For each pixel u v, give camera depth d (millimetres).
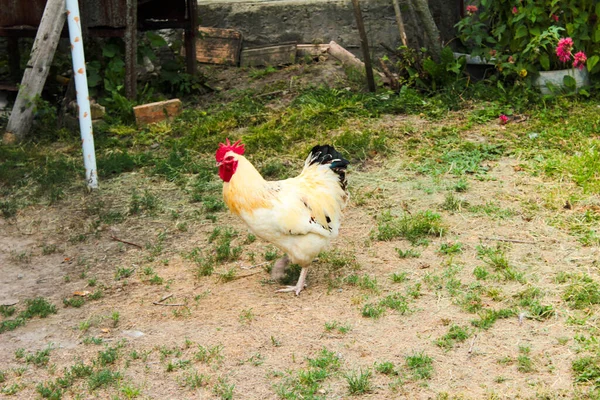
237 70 7117
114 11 6266
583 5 6102
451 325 4293
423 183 5320
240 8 7250
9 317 4520
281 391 4023
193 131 6031
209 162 5719
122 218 5215
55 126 6328
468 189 5223
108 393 4066
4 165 5754
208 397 4027
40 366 4207
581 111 5941
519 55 6219
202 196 5375
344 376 4070
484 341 4199
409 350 4176
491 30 6492
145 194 5398
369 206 5148
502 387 4000
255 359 4176
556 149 5547
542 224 4902
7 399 4055
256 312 4430
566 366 4070
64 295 4645
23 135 6164
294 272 4684
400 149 5672
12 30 6359
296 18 7188
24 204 5387
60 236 5117
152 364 4188
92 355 4254
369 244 4836
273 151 5758
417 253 4738
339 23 7133
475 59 6562
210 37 7227
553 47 6160
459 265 4641
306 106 6223
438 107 6133
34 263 4906
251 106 6410
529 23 6172
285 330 4316
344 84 6617
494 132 5781
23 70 6832
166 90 6805
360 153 5602
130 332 4367
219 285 4645
